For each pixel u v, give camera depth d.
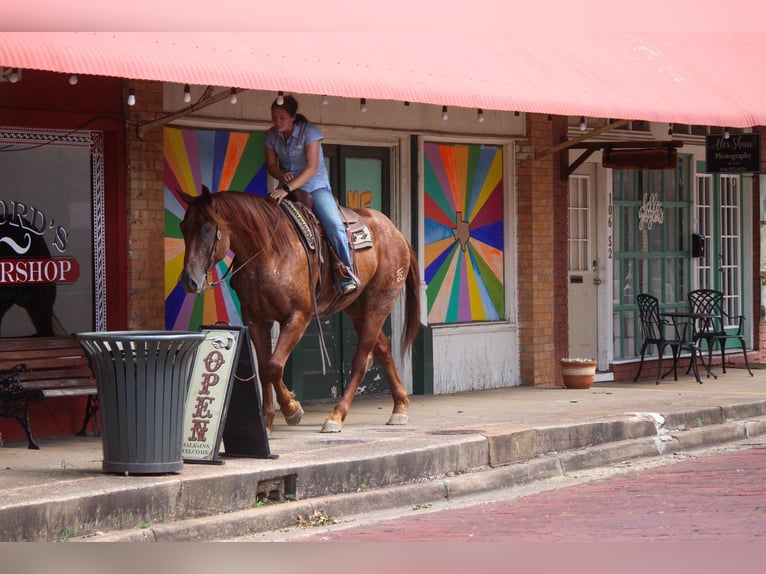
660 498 11.38
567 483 12.41
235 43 11.87
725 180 21.78
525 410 15.00
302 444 11.99
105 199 13.16
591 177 19.11
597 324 19.22
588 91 14.88
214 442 10.78
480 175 17.30
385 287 13.23
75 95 12.82
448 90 13.16
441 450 11.86
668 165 17.06
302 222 12.27
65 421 12.81
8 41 10.25
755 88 17.34
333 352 15.78
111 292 13.21
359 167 15.85
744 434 15.45
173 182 13.94
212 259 11.48
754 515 10.48
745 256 22.16
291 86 11.73
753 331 22.11
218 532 9.78
